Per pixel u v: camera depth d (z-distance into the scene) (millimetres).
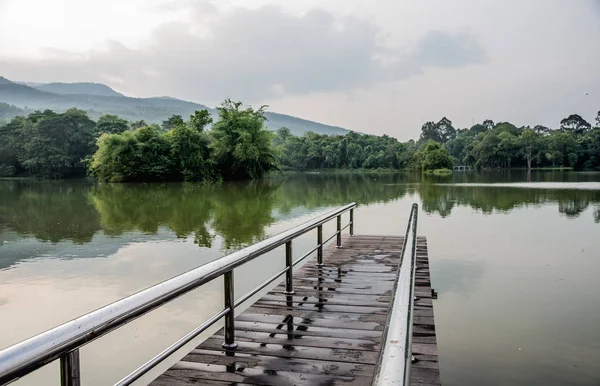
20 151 53469
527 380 3893
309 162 81938
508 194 23453
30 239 10945
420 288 4531
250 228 12516
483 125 114500
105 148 36438
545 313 5441
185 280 1728
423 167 69250
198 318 5281
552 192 24453
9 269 7816
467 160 82812
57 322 5391
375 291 4320
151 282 7000
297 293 4238
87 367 4195
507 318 5305
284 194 25516
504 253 8734
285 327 3279
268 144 41594
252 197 23297
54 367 4258
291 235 3445
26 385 3936
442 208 17250
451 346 4602
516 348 4516
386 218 14461
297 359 2709
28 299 6191
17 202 21547
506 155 76500
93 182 41781
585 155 72562
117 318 1232
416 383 2547
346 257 6086
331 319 3461
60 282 7004
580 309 5559
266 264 7684
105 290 6605
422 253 6469
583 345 4551
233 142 39156
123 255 8930
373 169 79500
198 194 25359
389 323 973
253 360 2680
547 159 75500
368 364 2645
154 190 28641
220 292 6102
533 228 11852
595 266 7617
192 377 2465
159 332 4922
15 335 5012
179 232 11812
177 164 37406
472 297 6105
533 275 7109
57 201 21844
